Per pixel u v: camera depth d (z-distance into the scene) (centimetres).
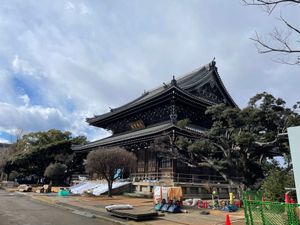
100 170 3069
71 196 3219
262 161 2747
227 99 4872
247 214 930
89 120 5462
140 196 3047
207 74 4581
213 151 2623
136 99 5731
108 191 3122
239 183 2475
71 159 5744
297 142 948
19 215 1700
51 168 5416
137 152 4112
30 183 6594
